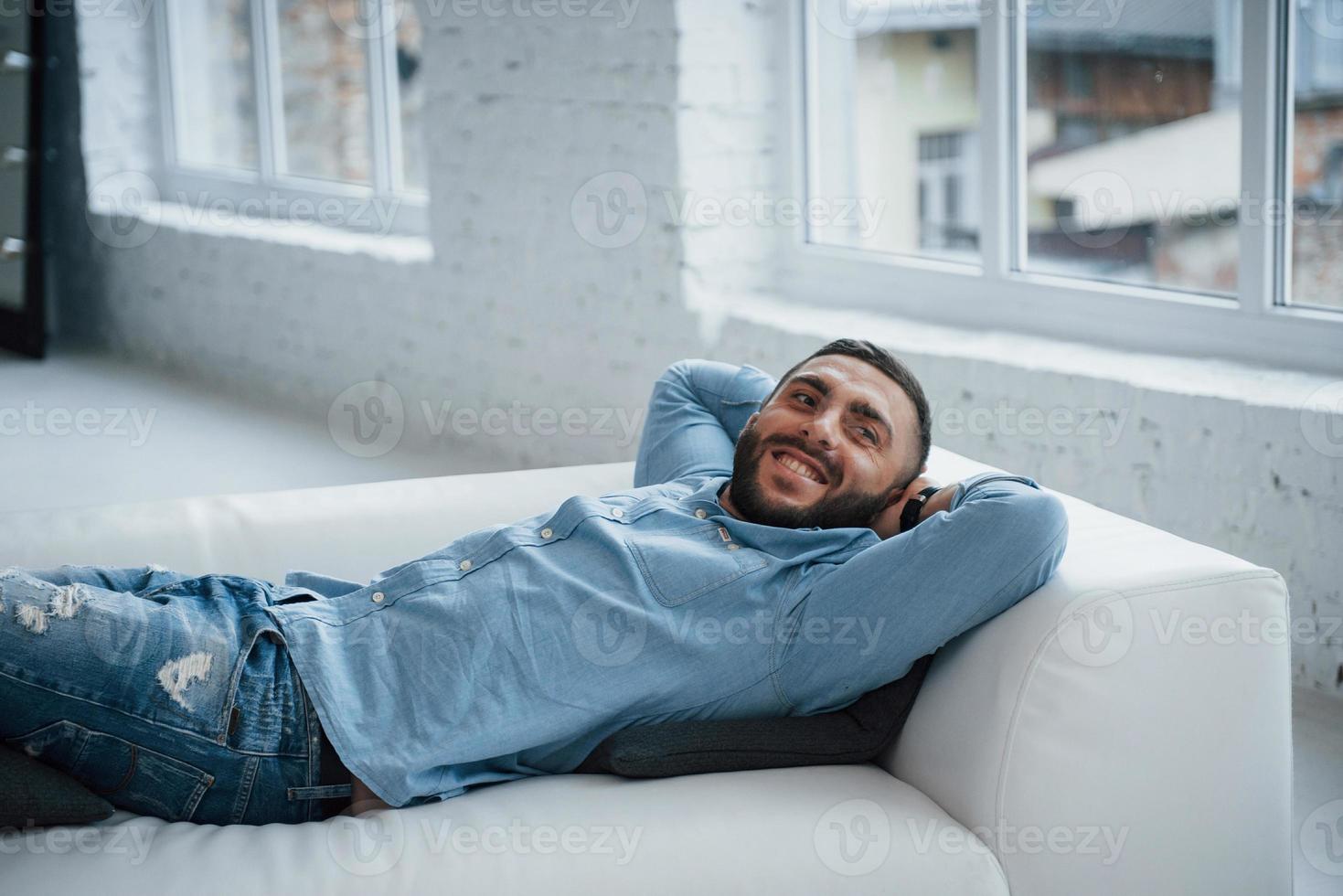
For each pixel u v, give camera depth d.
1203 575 1.46
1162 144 2.72
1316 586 2.35
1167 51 2.68
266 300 4.68
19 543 1.81
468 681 1.52
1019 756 1.41
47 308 5.70
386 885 1.31
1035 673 1.41
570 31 3.47
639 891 1.32
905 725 1.57
